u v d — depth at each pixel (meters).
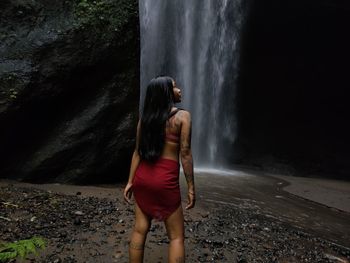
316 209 6.76
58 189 5.27
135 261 2.75
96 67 6.08
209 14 16.45
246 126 18.20
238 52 18.03
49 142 5.81
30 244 2.17
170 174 2.70
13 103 5.38
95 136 6.05
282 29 19.11
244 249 3.75
